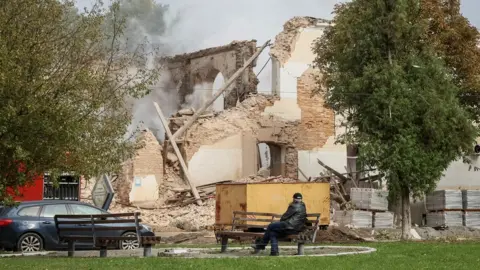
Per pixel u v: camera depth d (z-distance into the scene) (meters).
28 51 18.84
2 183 18.98
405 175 30.59
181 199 49.50
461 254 19.30
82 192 38.44
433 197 39.69
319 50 44.25
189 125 52.66
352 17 33.81
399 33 31.17
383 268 15.23
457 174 50.62
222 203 33.97
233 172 53.25
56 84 19.28
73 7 21.25
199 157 52.38
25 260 17.05
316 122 55.62
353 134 33.22
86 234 22.56
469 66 41.12
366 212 37.44
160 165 51.25
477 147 49.81
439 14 40.28
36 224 24.19
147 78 26.03
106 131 23.11
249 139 54.00
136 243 24.34
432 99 30.55
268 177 51.88
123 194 50.12
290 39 55.88
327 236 32.09
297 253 19.11
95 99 20.62
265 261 16.06
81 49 21.03
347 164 56.31
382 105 31.03
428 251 20.36
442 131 30.67
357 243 27.23
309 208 33.78
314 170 55.16
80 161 21.70
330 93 35.94
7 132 18.25
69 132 18.91
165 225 42.41
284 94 55.31
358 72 32.78
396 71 30.78
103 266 15.08
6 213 24.23
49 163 19.67
